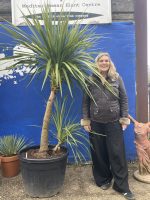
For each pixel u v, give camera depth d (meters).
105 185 3.35
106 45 3.95
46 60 3.14
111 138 3.15
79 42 3.04
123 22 3.94
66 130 3.31
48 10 3.20
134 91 4.03
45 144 3.29
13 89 3.99
